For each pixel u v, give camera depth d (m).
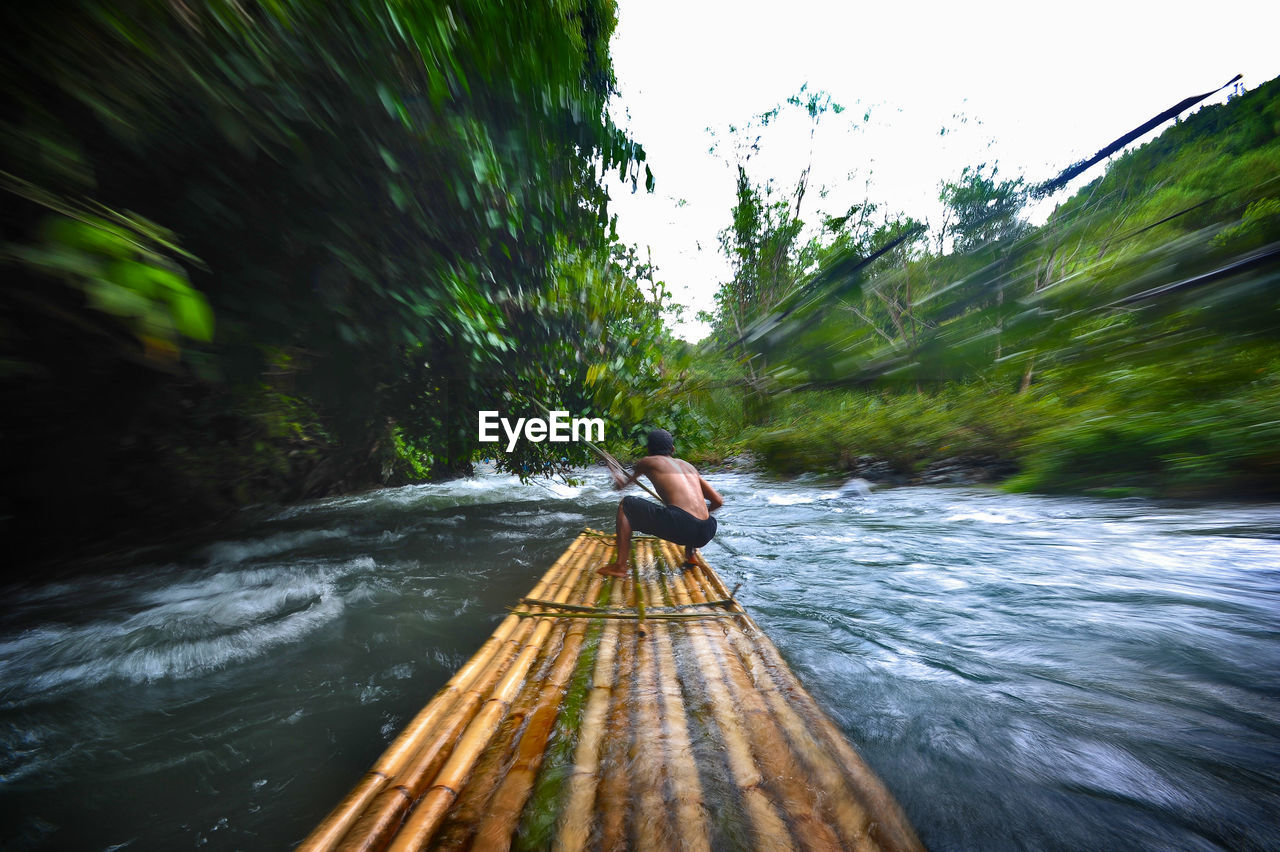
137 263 1.10
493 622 2.91
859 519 5.75
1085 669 2.19
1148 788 1.47
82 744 1.76
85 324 1.59
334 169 2.15
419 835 1.01
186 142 1.68
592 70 4.23
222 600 3.28
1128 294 3.27
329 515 6.55
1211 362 5.82
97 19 1.26
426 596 3.37
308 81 1.89
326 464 7.64
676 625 2.33
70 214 1.11
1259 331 2.94
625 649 2.05
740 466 11.27
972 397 8.32
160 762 1.67
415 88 2.30
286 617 2.97
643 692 1.69
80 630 2.77
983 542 4.37
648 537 4.67
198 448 5.01
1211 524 4.38
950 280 4.11
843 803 1.18
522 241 3.61
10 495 3.47
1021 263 3.79
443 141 2.51
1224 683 2.04
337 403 3.88
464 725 1.45
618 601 2.67
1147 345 3.39
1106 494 5.86
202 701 2.05
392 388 4.13
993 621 2.73
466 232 3.11
